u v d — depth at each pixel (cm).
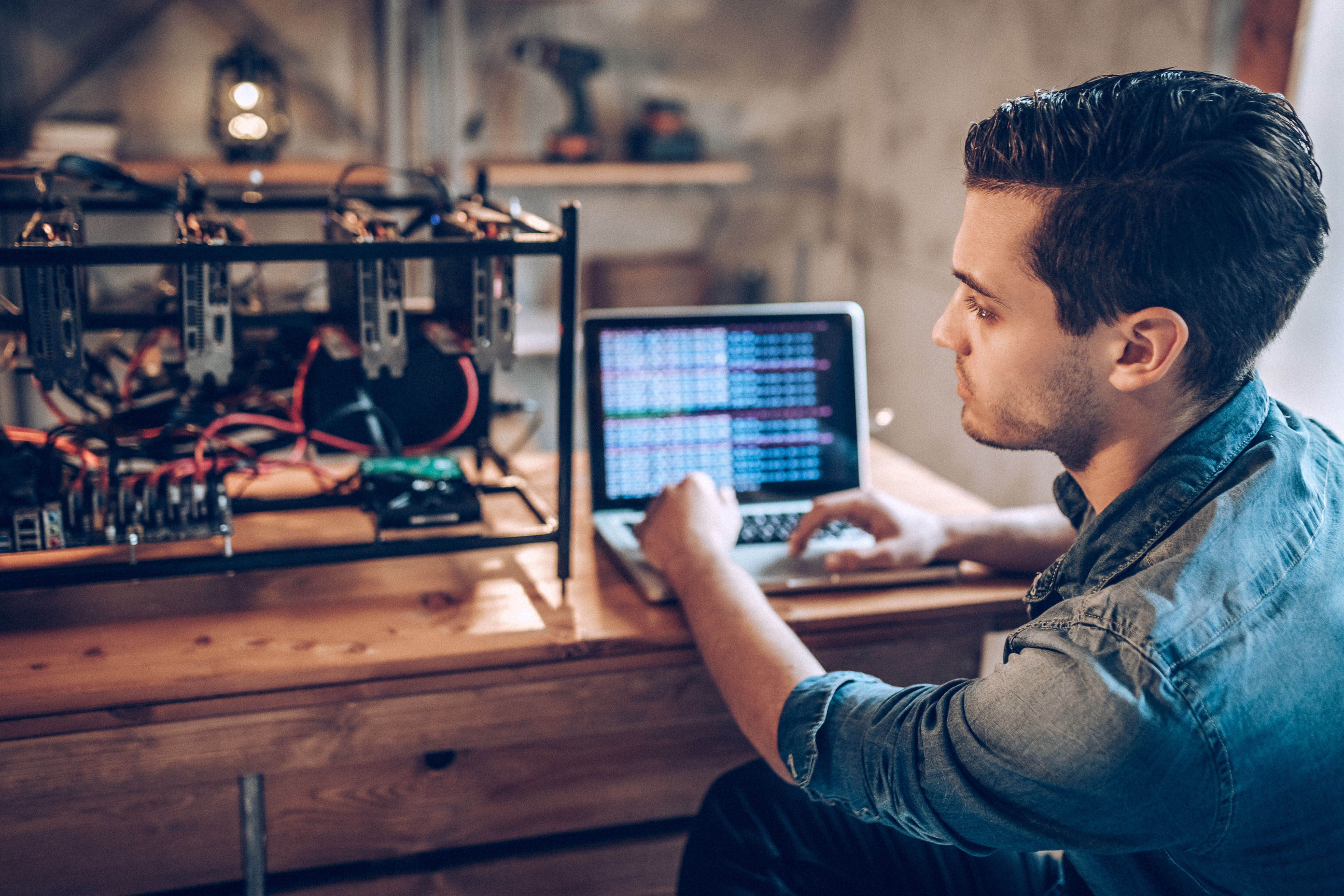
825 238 390
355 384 142
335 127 330
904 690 86
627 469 145
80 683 101
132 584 123
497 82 343
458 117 308
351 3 322
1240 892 76
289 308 153
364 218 121
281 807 117
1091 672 70
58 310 105
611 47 352
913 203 333
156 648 108
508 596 124
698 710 120
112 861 113
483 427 153
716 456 148
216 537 125
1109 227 72
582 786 129
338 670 106
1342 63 205
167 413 141
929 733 78
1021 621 129
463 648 110
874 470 173
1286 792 71
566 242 115
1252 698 69
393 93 308
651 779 131
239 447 142
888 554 127
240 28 315
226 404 143
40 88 302
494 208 138
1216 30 219
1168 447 80
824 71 373
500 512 147
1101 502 85
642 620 119
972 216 80
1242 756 69
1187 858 79
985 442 86
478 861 128
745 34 362
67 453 127
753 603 106
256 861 111
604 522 141
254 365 144
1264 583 72
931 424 329
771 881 106
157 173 282
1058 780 70
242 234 119
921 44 325
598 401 144
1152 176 70
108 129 285
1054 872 112
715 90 365
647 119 345
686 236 380
